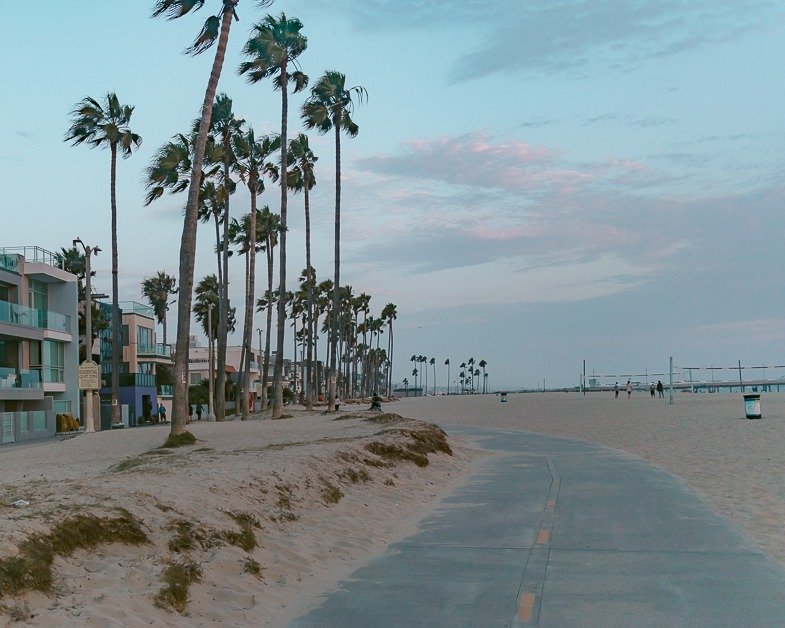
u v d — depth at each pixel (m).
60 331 48.12
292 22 41.94
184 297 24.20
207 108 23.83
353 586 8.30
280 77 42.88
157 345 70.31
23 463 21.14
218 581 7.88
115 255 45.75
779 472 17.45
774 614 6.99
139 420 65.19
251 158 49.06
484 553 9.80
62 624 5.87
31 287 47.59
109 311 70.12
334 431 28.61
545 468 19.55
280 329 43.00
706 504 13.25
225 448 21.77
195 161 23.92
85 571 7.08
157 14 24.00
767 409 56.56
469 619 7.01
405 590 8.09
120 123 45.94
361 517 12.20
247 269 62.50
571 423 43.47
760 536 10.52
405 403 113.44
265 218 61.38
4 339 44.72
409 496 14.83
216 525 9.14
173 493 9.97
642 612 7.10
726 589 7.84
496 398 149.88
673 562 9.05
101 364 68.50
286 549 9.45
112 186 45.56
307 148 54.09
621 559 9.26
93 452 24.66
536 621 6.89
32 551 6.68
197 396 89.25
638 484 15.97
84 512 8.08
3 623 5.60
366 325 157.38
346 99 48.03
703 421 41.19
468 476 18.55
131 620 6.29
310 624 6.97
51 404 45.91
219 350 46.94
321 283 123.62
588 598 7.60
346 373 132.12
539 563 9.16
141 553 7.89
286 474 12.91
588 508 13.06
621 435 32.28
